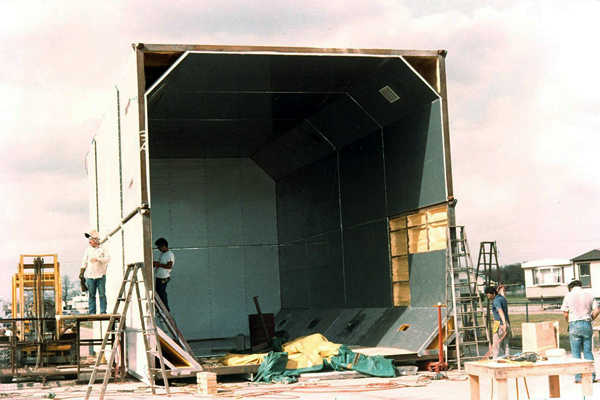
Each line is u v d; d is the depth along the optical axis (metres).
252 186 20.88
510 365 6.88
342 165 16.23
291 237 19.72
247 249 20.56
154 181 20.09
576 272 36.72
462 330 11.56
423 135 12.75
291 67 12.44
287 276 20.06
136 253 11.27
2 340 12.80
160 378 10.64
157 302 10.62
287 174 19.77
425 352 11.71
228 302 20.16
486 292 11.08
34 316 15.62
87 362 14.85
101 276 13.23
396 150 13.75
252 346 14.87
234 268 20.38
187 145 18.73
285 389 9.91
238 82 13.31
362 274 15.30
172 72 11.80
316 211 17.83
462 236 12.01
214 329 19.91
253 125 16.94
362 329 14.43
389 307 14.13
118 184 13.31
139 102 10.87
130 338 11.82
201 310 19.91
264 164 20.44
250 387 10.33
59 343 13.31
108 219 15.06
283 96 14.36
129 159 11.86
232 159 20.78
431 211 12.66
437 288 12.42
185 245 20.09
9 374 11.61
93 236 13.20
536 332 8.26
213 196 20.53
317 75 12.96
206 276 20.12
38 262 15.99
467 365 7.22
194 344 18.25
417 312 12.93
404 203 13.48
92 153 18.95
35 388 11.27
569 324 10.20
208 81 13.13
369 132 14.84
